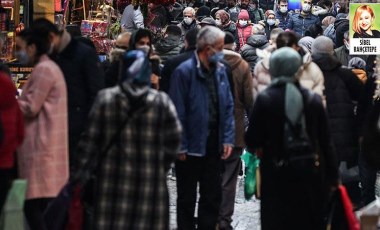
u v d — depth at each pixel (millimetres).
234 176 19422
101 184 13602
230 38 20594
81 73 16938
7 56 22781
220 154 17500
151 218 13648
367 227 15484
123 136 13547
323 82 18297
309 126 14883
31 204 16156
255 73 19031
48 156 16078
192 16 33875
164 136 13773
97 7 31125
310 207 14984
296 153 14750
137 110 13547
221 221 19203
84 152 13641
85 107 16953
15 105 14914
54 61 16859
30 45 16203
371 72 22234
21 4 25281
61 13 28188
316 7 45125
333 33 32406
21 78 21672
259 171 15609
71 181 13859
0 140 14391
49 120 16094
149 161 13594
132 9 33156
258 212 21547
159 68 19094
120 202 13547
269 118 14953
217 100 17375
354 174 18734
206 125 17266
